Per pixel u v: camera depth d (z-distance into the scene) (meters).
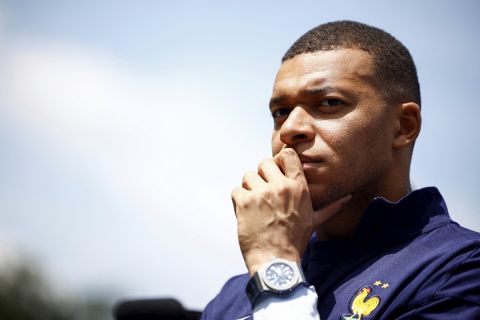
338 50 3.14
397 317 2.77
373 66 3.14
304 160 3.05
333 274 3.03
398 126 3.18
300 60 3.16
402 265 2.90
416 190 3.02
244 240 2.91
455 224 3.04
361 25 3.28
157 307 3.49
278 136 3.16
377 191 3.12
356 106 3.07
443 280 2.77
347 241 3.11
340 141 3.03
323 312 2.90
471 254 2.81
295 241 2.90
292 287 2.79
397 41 3.30
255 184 2.99
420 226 3.01
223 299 3.40
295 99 3.11
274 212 2.92
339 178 3.03
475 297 2.73
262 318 2.76
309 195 2.98
